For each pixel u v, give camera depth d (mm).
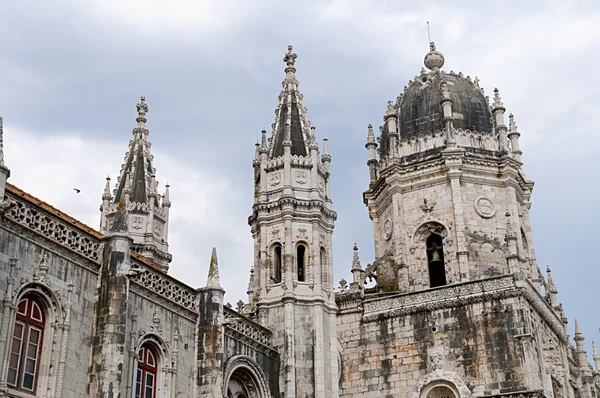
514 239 46781
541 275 54062
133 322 30797
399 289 51156
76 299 28453
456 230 51000
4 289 25531
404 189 54312
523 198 55188
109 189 48719
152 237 47594
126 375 29750
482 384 43531
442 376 44594
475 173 53219
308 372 39938
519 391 42406
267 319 41062
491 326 44594
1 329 25031
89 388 28031
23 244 26656
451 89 56844
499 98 56219
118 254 29828
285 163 44156
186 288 34625
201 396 33406
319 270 42312
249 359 37375
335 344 41938
